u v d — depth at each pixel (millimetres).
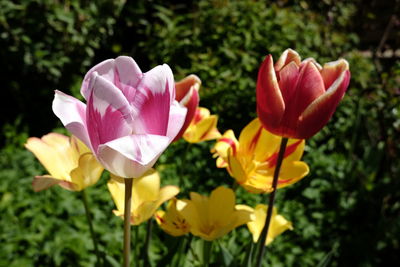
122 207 1365
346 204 4078
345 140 4930
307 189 4141
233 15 5500
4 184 4082
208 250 1578
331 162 4461
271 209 1394
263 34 5422
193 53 5367
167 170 4113
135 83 983
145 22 6152
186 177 4133
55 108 979
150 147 900
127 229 1084
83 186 1329
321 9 5941
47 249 3287
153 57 5535
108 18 6008
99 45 6395
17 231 3535
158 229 3289
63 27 5812
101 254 1903
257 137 1538
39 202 3816
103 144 898
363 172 4168
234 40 5262
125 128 924
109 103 911
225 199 1511
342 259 3609
